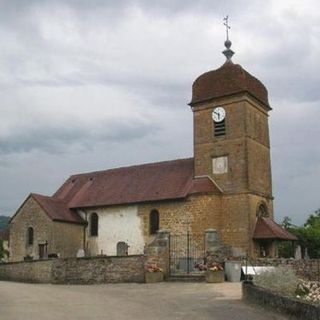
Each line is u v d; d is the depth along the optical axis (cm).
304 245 4528
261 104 3656
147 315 1337
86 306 1499
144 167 4009
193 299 1705
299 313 1195
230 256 2880
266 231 3247
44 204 3812
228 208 3341
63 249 3725
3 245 6075
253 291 1576
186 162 3784
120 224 3722
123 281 2472
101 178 4200
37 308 1426
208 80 3603
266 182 3603
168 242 2583
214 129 3519
